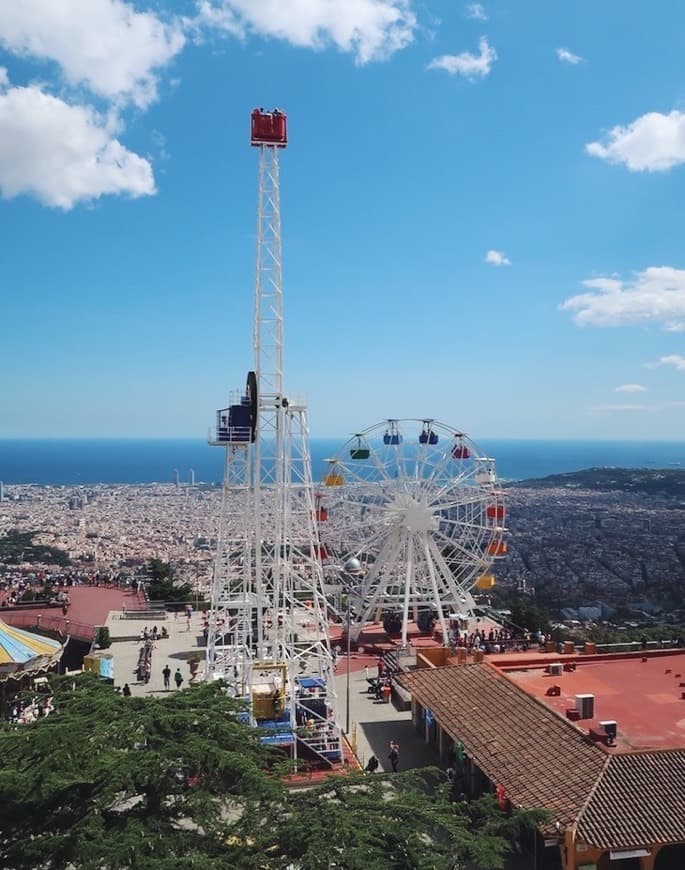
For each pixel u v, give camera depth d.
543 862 28.28
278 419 47.88
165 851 17.78
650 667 41.91
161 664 58.75
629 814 26.08
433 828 20.75
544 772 29.36
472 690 39.09
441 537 68.75
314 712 44.03
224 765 19.88
